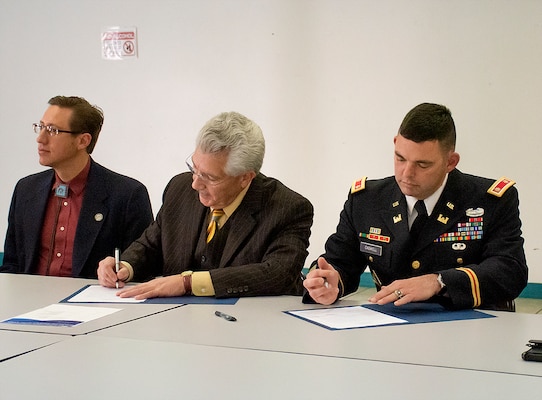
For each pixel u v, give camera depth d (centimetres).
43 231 264
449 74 427
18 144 509
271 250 209
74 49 493
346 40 444
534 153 417
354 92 446
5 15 504
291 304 190
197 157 204
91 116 262
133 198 263
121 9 482
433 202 200
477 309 185
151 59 480
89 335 153
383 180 216
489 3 416
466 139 428
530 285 425
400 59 435
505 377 123
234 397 112
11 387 117
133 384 119
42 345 144
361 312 179
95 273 259
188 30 472
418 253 202
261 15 458
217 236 217
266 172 468
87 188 262
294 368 128
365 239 210
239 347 143
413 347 144
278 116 462
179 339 150
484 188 200
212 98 472
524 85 415
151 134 486
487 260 190
